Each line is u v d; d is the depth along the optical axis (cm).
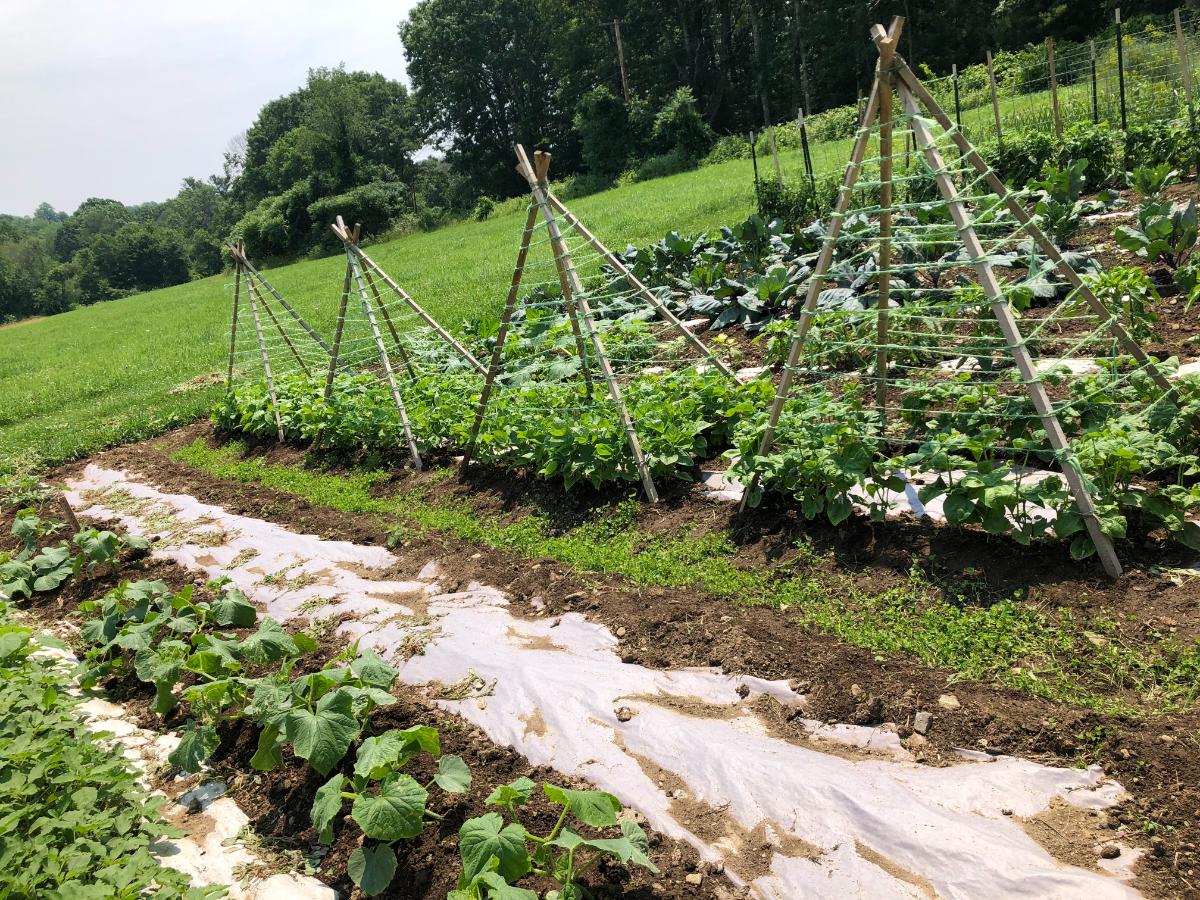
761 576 504
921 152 464
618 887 323
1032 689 372
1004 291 466
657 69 5516
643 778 371
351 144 6712
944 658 404
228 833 401
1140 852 289
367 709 414
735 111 5366
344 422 909
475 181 6544
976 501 457
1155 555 428
